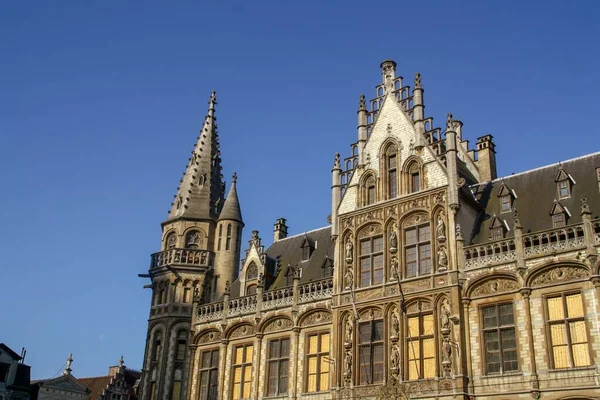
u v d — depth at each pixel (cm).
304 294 4603
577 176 4100
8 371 6494
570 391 3297
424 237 4159
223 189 6172
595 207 3812
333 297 4384
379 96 4859
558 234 3628
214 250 5678
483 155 4881
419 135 4444
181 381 5119
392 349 3966
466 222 4122
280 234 5828
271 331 4675
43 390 6688
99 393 7481
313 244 5231
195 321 5122
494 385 3544
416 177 4384
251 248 5300
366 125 4825
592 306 3388
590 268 3441
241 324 4853
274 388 4500
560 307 3500
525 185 4294
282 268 5209
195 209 5828
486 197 4388
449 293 3853
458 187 4116
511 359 3553
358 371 4094
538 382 3403
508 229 4041
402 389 3803
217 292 5475
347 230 4534
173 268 5472
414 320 3978
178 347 5247
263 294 4828
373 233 4416
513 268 3700
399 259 4188
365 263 4378
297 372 4412
